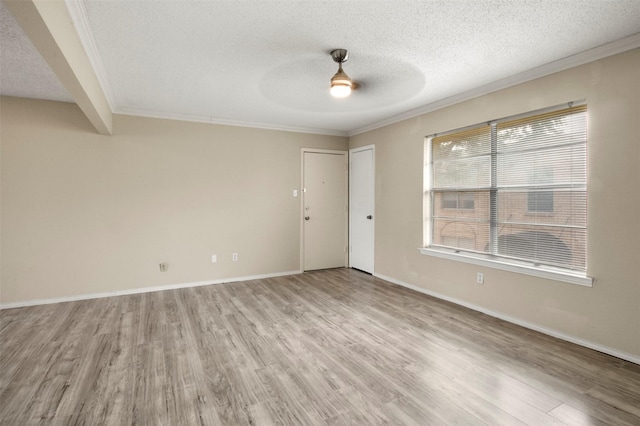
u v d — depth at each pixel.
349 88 2.66
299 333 3.03
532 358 2.54
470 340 2.87
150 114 4.38
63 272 3.97
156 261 4.45
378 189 5.09
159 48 2.60
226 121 4.83
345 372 2.36
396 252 4.75
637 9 2.06
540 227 3.08
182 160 4.58
